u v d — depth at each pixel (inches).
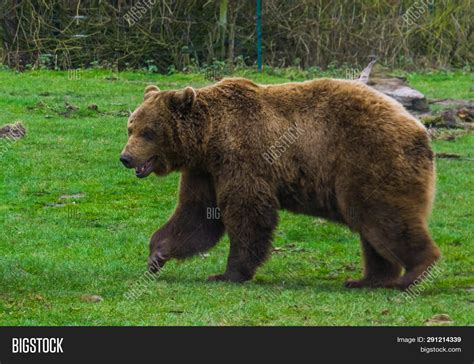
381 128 615.5
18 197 917.8
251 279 657.0
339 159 622.8
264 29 1774.1
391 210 610.5
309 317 554.9
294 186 641.0
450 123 1298.0
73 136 1138.0
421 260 613.6
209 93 660.1
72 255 738.2
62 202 912.9
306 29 1765.5
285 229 837.8
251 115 646.5
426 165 616.1
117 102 1341.0
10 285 634.8
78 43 1679.4
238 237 647.8
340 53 1777.8
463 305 587.8
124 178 991.0
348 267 722.2
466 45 1937.7
